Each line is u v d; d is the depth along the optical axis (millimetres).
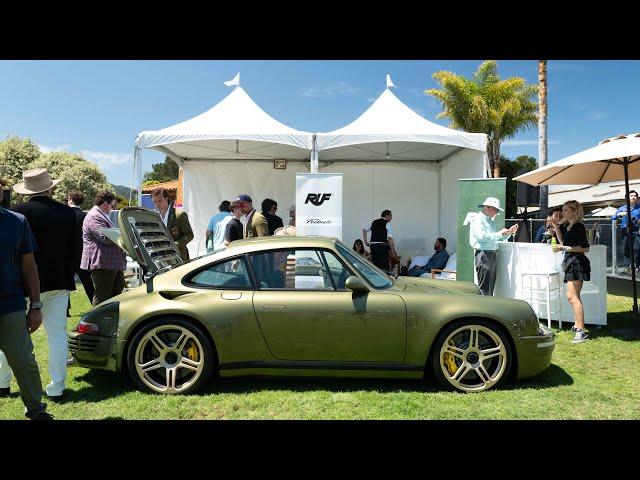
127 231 4516
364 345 4027
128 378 4488
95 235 5824
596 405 3836
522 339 4098
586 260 6070
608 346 5723
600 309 6801
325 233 8438
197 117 10516
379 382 4371
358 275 4184
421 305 4066
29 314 3506
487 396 4004
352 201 14008
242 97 11078
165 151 12195
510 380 4367
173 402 3881
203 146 12023
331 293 4117
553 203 21984
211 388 4207
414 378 4113
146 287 4363
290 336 4027
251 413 3678
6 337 3320
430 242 13992
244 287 4160
